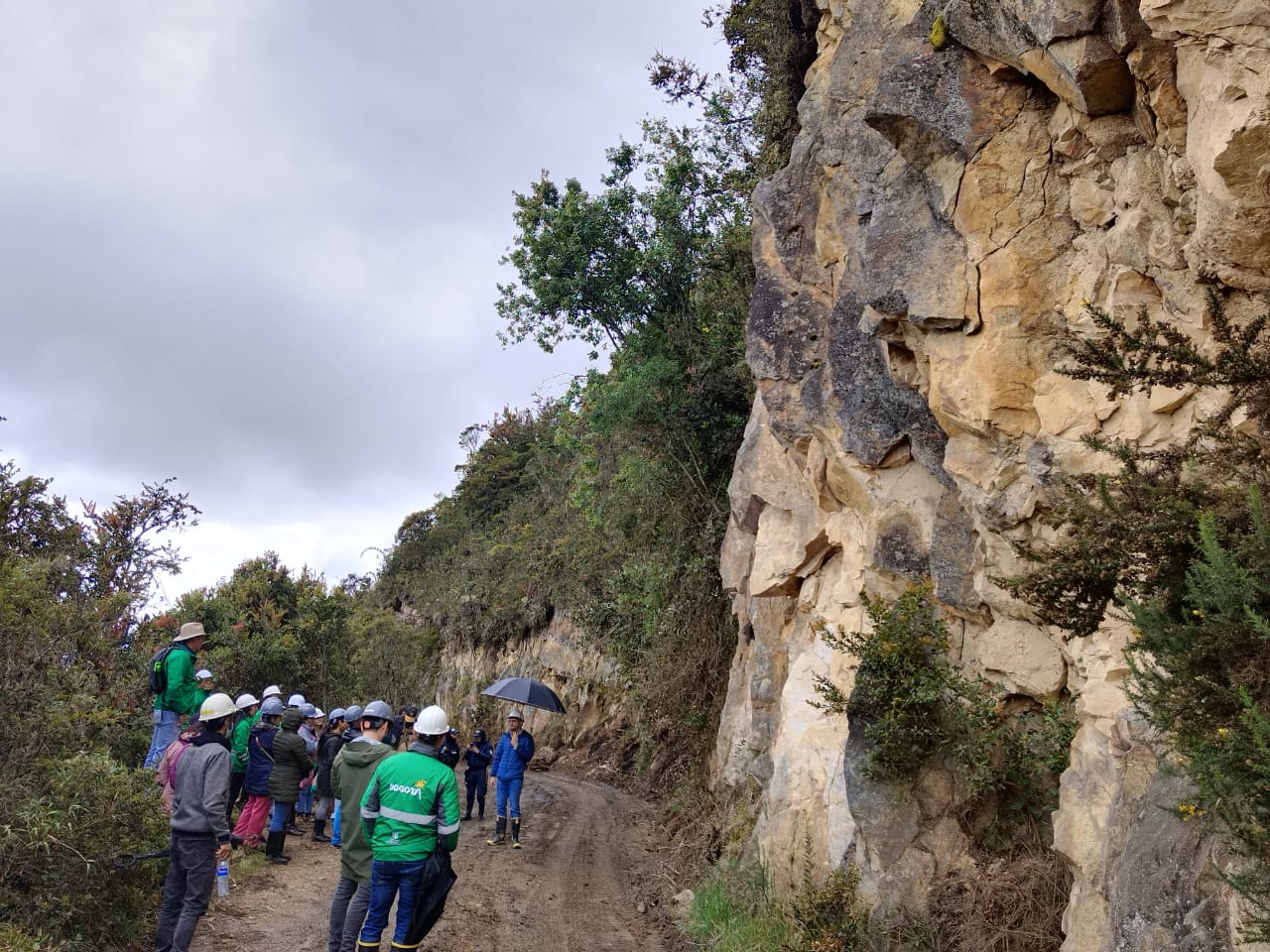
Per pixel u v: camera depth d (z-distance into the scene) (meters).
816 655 9.97
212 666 16.38
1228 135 4.30
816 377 9.61
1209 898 3.91
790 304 10.17
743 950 7.83
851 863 7.35
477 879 10.79
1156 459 4.36
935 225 7.22
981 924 6.38
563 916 9.60
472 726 32.06
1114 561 4.09
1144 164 5.64
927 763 7.27
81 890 6.70
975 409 6.75
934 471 8.00
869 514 9.14
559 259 17.31
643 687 17.38
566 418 19.30
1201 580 3.46
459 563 36.94
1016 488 6.68
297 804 13.39
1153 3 4.60
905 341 7.75
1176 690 3.61
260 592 18.98
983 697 7.15
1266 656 3.28
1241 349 3.80
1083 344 4.37
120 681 9.66
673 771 17.80
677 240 17.31
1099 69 5.70
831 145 9.21
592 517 19.28
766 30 13.92
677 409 16.08
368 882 6.89
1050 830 6.77
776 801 9.41
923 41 7.24
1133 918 4.32
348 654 20.28
